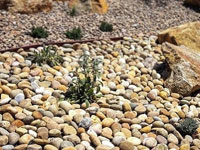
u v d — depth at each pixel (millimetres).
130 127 5559
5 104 5645
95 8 10594
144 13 10945
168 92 6781
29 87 6141
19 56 7262
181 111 6105
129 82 6922
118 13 10797
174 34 8625
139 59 7934
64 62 7301
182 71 6910
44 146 4863
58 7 10609
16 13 9625
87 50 8094
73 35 8750
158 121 5660
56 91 6098
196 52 7906
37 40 8359
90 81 6168
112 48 8359
